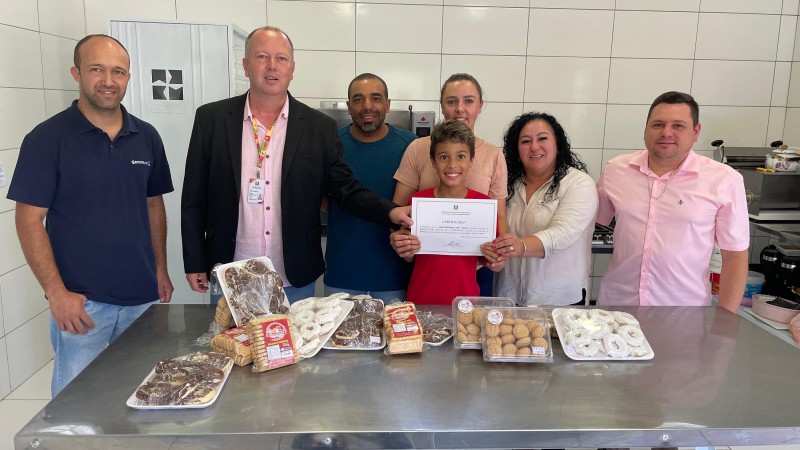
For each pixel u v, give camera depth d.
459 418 1.02
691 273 1.90
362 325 1.33
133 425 0.99
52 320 1.83
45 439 0.95
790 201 2.85
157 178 2.03
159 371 1.14
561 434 0.99
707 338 1.39
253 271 1.38
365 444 0.98
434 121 3.03
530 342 1.25
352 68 3.40
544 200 1.93
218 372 1.13
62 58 3.09
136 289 1.89
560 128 1.94
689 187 1.88
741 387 1.15
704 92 3.53
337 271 2.16
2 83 2.59
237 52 2.94
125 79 1.78
